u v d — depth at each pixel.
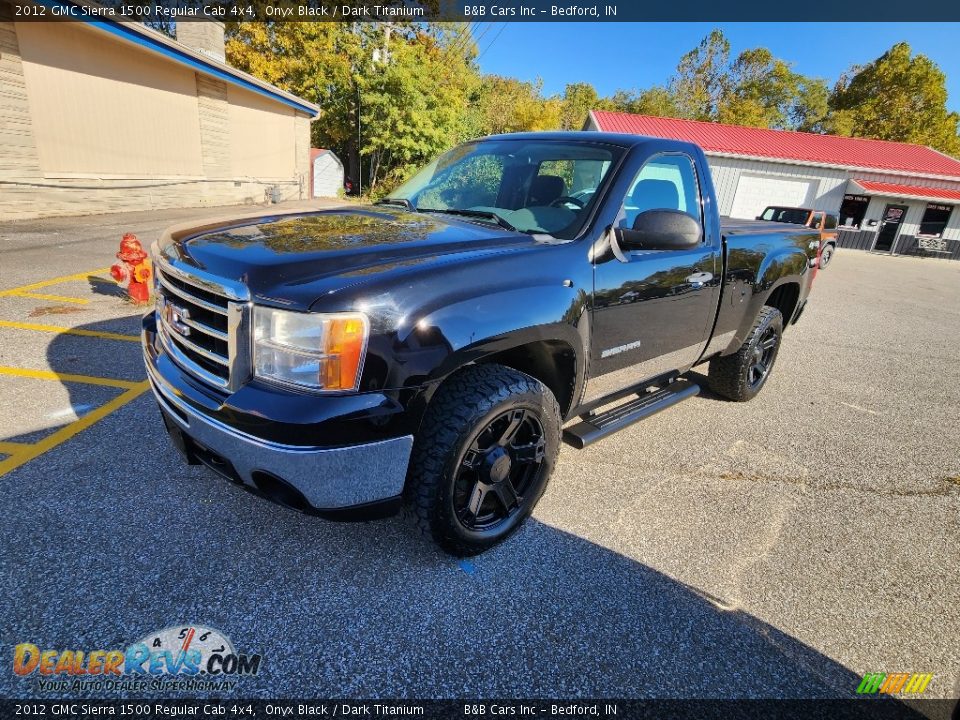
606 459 3.29
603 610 2.09
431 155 23.16
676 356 3.22
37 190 10.38
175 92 13.63
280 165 19.09
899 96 45.75
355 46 22.75
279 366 1.74
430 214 2.76
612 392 2.91
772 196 22.91
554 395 2.52
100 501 2.46
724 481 3.13
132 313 5.21
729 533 2.64
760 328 3.97
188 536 2.29
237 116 16.30
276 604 1.99
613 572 2.30
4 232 8.84
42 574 2.03
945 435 4.05
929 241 22.86
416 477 1.98
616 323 2.60
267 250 1.95
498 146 3.23
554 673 1.81
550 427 2.34
